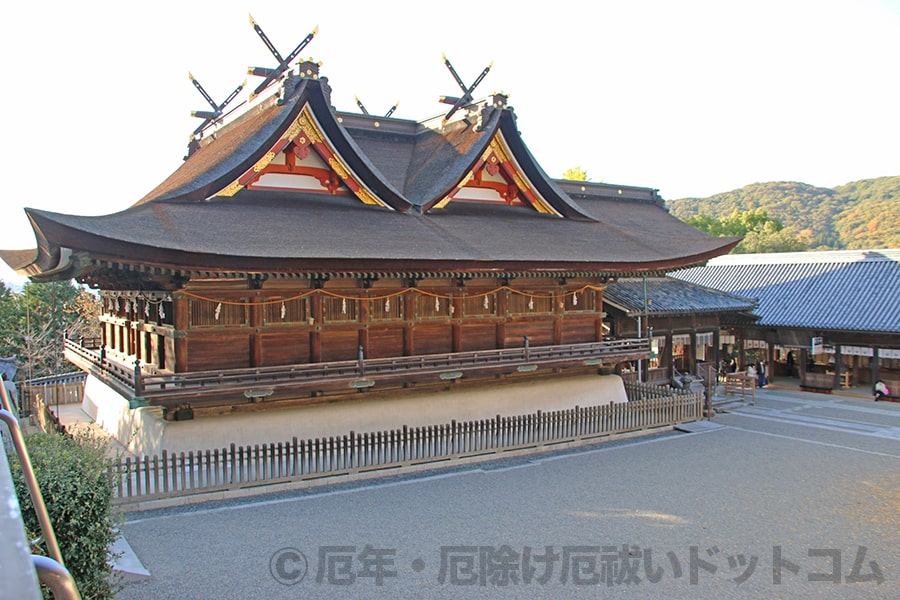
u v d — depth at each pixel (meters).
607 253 25.06
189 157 30.69
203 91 29.36
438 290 23.23
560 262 22.56
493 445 21.72
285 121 21.11
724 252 27.83
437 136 29.95
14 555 1.36
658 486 18.33
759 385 38.47
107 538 9.80
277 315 20.14
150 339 20.75
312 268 17.97
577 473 19.64
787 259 43.69
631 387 29.84
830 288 38.88
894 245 119.25
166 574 12.38
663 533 14.84
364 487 18.16
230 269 16.80
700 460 21.28
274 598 11.52
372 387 22.33
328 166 22.98
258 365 19.73
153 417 19.53
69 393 29.52
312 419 20.91
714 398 31.78
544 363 24.28
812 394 35.84
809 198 160.00
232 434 19.39
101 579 9.73
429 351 23.28
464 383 24.61
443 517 15.71
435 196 24.67
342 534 14.55
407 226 22.81
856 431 26.05
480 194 27.14
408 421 22.84
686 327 34.28
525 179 27.38
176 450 18.47
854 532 15.09
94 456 10.71
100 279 23.56
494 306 24.77
